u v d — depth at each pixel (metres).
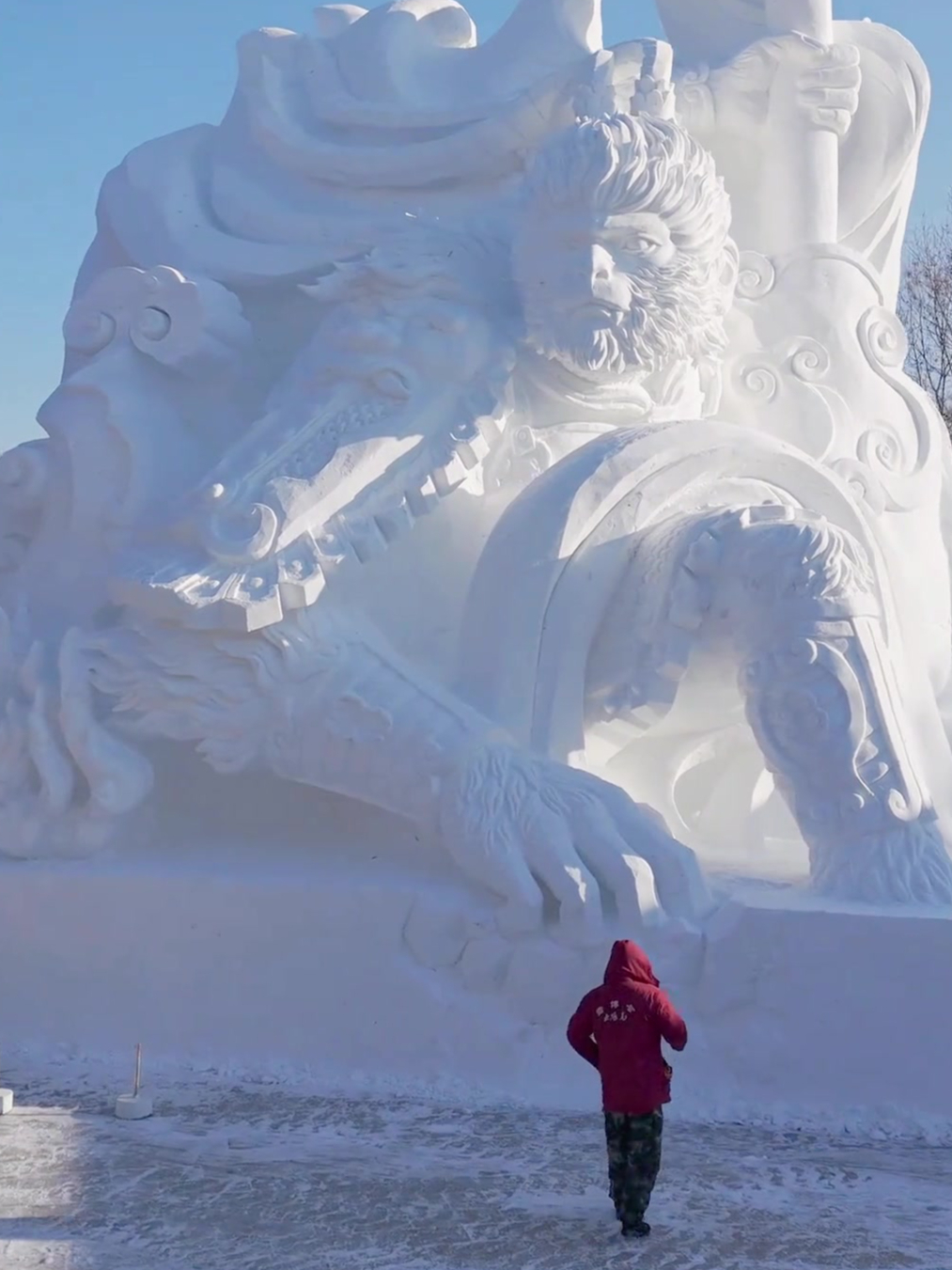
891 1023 6.79
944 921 6.77
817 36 10.58
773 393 9.91
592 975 7.06
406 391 8.48
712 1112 6.84
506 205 9.52
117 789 8.17
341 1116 6.73
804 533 7.54
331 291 9.02
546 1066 7.08
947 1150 6.42
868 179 11.30
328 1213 5.52
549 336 8.62
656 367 8.77
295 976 7.55
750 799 8.88
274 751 7.91
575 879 7.06
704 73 10.48
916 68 11.26
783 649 7.42
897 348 10.48
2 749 8.47
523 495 8.34
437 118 9.98
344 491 8.18
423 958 7.35
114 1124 6.57
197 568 8.00
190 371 9.27
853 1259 5.16
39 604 9.05
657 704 7.82
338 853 8.12
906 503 10.10
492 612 8.07
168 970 7.77
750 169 10.73
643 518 8.10
